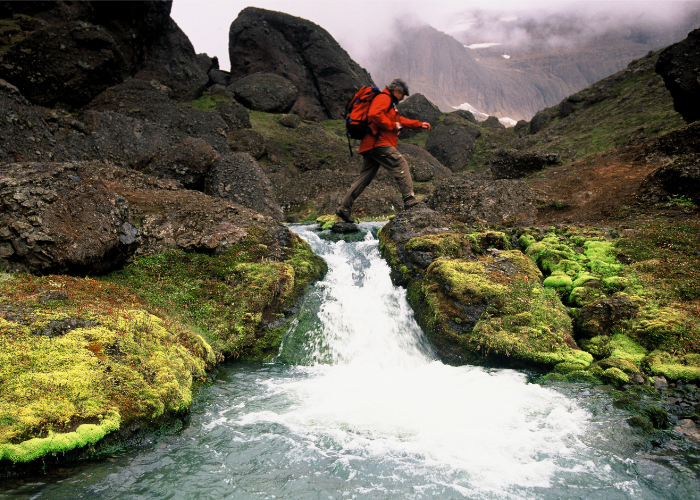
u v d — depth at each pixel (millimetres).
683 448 3020
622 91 23672
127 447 3029
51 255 4801
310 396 3969
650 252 5711
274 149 20797
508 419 3473
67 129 11492
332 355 5016
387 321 5469
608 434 3184
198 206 6828
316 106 31188
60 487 2570
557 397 3803
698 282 4938
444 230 6707
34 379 2971
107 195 5660
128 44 21766
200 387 4016
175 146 12398
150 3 22172
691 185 6809
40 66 15172
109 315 3891
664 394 3781
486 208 7953
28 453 2629
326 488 2680
